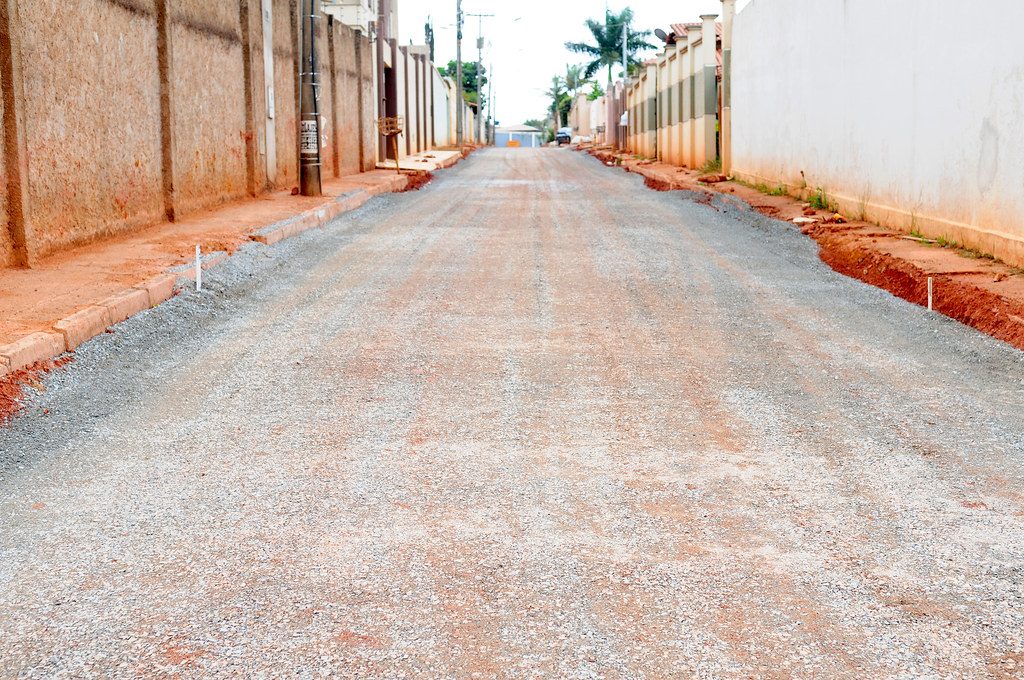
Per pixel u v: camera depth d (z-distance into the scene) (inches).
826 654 132.8
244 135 737.0
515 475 198.7
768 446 215.5
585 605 145.8
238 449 214.5
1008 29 415.8
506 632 138.3
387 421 233.6
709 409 242.7
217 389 260.4
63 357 280.8
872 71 598.9
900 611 143.9
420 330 327.6
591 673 128.3
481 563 159.3
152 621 141.6
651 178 1123.3
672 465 204.1
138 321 329.1
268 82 792.9
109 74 485.4
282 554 162.9
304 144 770.8
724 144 1089.4
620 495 188.1
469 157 1904.5
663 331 327.6
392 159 1508.4
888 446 215.0
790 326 335.9
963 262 419.5
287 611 144.1
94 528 173.8
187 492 190.1
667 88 1507.1
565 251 504.1
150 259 421.7
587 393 256.7
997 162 428.5
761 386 262.7
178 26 584.4
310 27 765.3
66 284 362.0
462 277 427.2
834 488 191.2
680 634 137.9
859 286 414.9
